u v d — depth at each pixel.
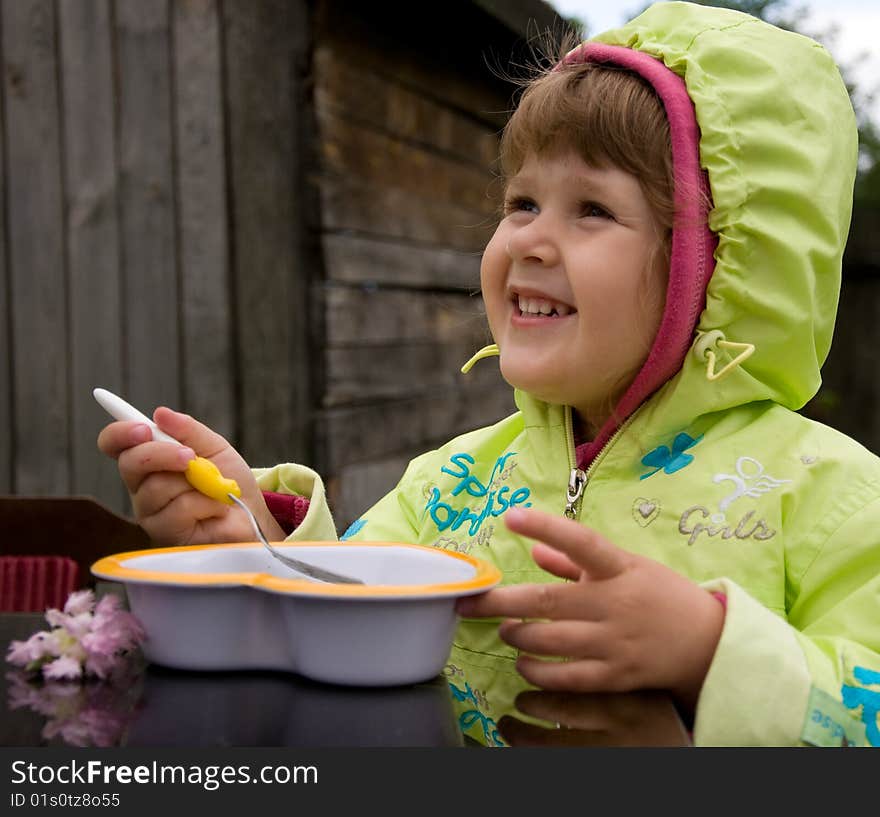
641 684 0.77
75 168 2.88
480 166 4.43
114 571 0.79
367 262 3.34
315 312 3.07
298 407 3.02
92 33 2.86
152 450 1.02
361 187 3.30
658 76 1.07
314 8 3.03
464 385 4.34
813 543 0.98
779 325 1.09
